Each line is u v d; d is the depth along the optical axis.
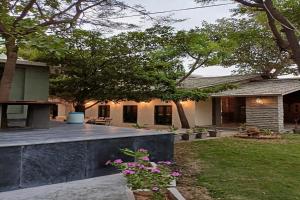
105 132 7.41
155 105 20.95
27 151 5.12
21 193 4.76
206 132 14.15
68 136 6.36
